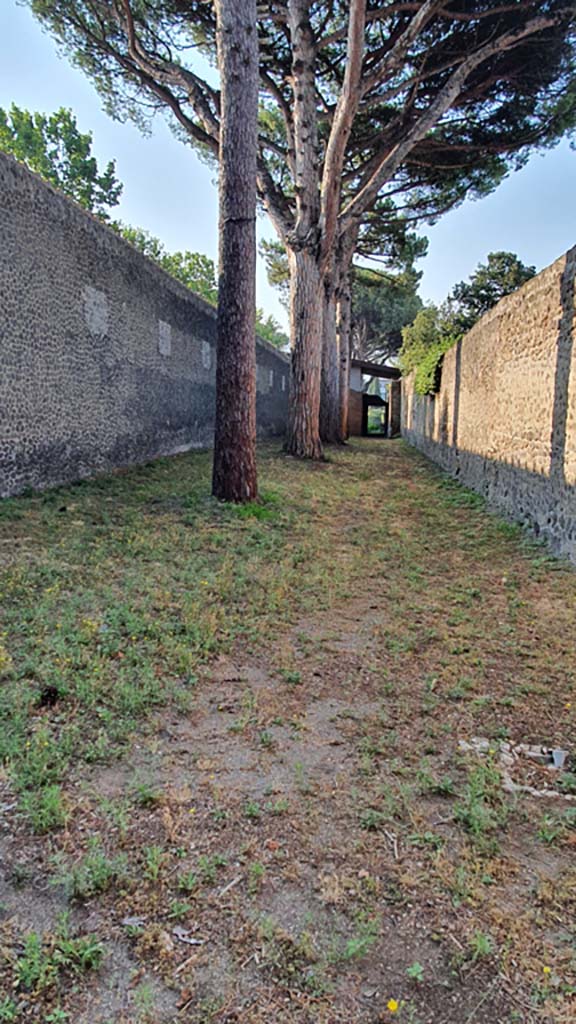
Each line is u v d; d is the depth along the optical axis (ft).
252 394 22.70
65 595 12.41
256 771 7.12
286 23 31.89
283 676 9.75
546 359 18.92
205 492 23.97
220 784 6.82
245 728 8.07
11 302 21.22
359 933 4.90
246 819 6.24
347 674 9.98
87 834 5.90
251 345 22.44
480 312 77.00
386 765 7.32
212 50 32.83
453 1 28.66
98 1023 4.10
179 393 40.27
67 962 4.54
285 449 39.04
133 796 6.52
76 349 26.11
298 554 17.26
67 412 25.40
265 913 5.08
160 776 6.91
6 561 14.12
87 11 31.07
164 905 5.12
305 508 23.65
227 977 4.48
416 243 56.70
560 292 17.67
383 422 111.24
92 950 4.61
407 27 28.84
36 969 4.44
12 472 21.47
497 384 25.17
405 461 44.73
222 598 13.14
